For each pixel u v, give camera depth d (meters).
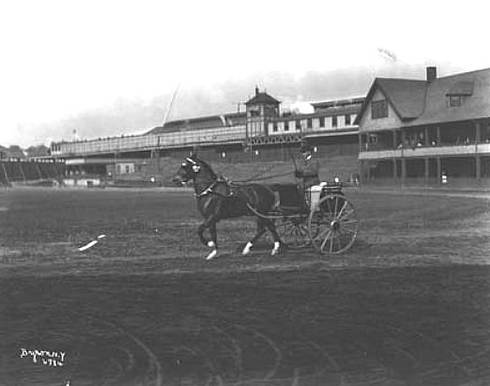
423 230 19.88
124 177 92.38
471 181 52.16
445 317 8.23
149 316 8.52
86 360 6.69
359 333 7.54
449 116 54.09
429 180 55.75
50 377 6.13
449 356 6.59
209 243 14.02
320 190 14.07
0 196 59.28
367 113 61.47
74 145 109.69
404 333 7.49
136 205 40.09
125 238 19.67
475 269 12.02
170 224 25.28
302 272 12.02
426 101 58.19
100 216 30.55
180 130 77.50
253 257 14.14
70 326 8.06
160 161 79.75
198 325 8.05
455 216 24.77
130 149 91.69
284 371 6.26
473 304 8.91
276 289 10.34
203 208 13.80
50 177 109.44
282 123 71.69
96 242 18.42
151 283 11.17
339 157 64.19
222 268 12.73
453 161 55.41
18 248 17.36
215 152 72.75
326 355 6.74
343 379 6.03
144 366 6.44
